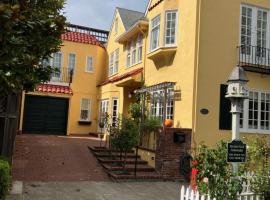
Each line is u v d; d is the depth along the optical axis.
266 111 14.75
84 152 16.03
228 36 14.23
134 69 19.89
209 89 13.66
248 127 14.25
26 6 6.27
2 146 9.77
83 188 10.73
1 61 5.45
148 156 14.27
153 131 14.31
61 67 25.05
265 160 9.11
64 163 13.95
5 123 9.80
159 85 15.12
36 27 6.27
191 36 13.93
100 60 26.78
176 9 15.26
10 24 5.44
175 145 13.05
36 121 23.36
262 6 15.12
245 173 8.24
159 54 15.72
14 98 10.05
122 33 22.42
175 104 14.56
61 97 24.06
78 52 25.77
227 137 13.77
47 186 10.66
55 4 6.93
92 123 25.45
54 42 6.67
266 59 14.87
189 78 13.77
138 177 12.38
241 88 8.04
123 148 13.00
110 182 11.90
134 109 16.25
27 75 5.91
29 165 13.22
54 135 23.06
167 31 15.47
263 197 8.27
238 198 7.86
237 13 14.55
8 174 7.66
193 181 7.92
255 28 14.89
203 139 13.34
